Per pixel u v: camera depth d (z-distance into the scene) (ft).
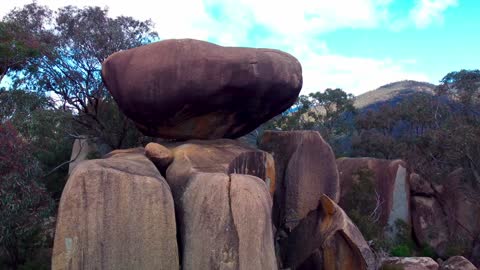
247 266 22.59
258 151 31.86
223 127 34.04
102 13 62.39
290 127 99.30
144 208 22.58
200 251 23.24
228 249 22.94
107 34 60.95
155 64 30.35
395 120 97.91
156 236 22.58
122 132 58.70
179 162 28.43
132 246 22.15
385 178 60.18
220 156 30.04
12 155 30.53
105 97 59.93
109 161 23.63
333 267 32.22
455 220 60.23
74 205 21.61
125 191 22.41
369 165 61.52
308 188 37.29
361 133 104.88
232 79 30.73
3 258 34.78
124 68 31.01
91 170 22.13
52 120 46.52
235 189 23.77
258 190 23.91
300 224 36.42
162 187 23.09
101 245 21.66
